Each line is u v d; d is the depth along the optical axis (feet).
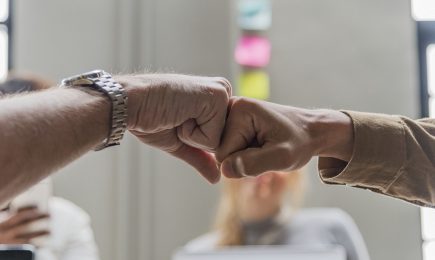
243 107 3.68
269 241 7.97
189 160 3.88
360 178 3.73
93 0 12.24
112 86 3.29
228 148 3.70
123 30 12.20
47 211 5.33
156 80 3.51
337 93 12.20
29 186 2.92
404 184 3.73
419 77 12.44
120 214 11.91
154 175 12.10
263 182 8.04
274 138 3.62
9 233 5.21
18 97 3.07
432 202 3.78
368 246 11.72
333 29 12.27
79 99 3.16
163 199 12.10
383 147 3.68
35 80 6.97
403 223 11.73
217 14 12.24
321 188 11.71
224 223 8.18
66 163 3.05
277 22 12.32
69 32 12.14
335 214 8.27
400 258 11.72
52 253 7.03
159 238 12.06
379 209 11.75
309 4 12.34
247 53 12.01
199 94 3.59
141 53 12.23
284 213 8.16
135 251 12.01
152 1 12.29
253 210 8.05
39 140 2.90
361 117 3.75
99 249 11.83
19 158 2.84
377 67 12.17
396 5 12.19
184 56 12.24
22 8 12.07
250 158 3.56
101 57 12.17
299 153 3.62
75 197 11.80
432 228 11.85
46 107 3.00
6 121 2.84
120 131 3.29
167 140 3.77
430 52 12.48
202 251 5.37
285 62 12.27
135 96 3.38
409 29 12.16
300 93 12.22
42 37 12.07
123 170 11.95
